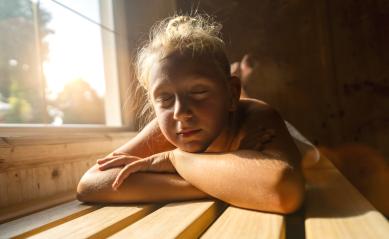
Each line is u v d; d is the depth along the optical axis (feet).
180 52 2.90
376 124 8.12
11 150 3.41
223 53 3.31
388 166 8.01
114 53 6.44
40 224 2.51
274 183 2.37
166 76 2.86
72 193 3.97
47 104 5.82
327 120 8.34
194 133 2.93
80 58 6.65
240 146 3.06
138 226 2.19
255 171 2.50
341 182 3.70
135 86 6.43
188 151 3.10
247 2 8.57
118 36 6.44
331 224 2.07
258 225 2.12
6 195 3.31
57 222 2.61
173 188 2.99
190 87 2.84
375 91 8.16
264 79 8.51
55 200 3.54
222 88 2.99
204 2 8.52
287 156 2.64
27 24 5.78
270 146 2.78
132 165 3.17
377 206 8.00
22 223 2.58
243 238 1.86
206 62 2.93
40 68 5.76
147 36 6.74
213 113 2.91
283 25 8.50
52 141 4.02
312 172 4.60
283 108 8.46
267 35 8.52
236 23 8.59
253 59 8.53
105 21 6.44
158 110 3.05
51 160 3.96
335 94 8.32
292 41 8.47
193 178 2.90
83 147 4.58
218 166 2.73
